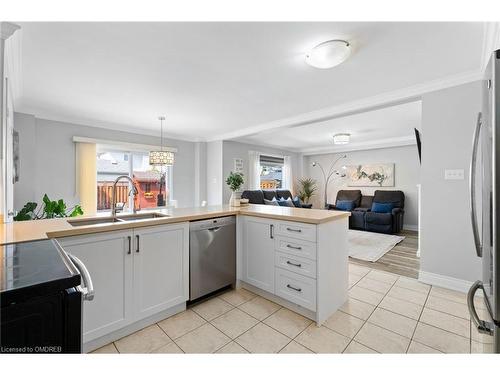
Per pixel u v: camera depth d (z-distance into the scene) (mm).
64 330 759
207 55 2014
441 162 2508
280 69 2264
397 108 3570
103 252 1609
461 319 1934
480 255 1146
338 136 5348
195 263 2143
